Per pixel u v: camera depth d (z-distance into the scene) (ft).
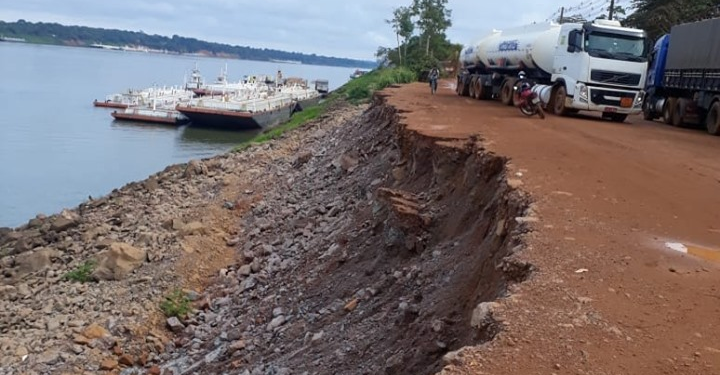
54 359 37.73
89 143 164.76
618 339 17.60
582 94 75.25
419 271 32.40
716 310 19.51
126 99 240.73
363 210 49.47
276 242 54.39
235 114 198.80
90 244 58.95
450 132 49.06
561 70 78.02
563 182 33.99
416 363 23.13
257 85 281.95
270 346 35.06
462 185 39.24
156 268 50.44
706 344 17.46
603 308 19.36
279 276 46.44
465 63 114.32
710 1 142.00
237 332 39.04
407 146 50.78
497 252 26.43
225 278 49.37
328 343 31.09
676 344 17.46
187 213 67.05
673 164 43.50
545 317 18.74
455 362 16.74
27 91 288.71
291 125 134.51
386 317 30.12
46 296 46.93
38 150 150.20
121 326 41.63
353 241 43.42
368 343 28.40
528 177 34.30
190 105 209.15
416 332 26.02
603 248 24.34
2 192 110.73
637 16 160.35
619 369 16.17
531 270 22.25
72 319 42.60
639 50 76.07
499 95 97.40
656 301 20.02
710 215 30.14
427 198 41.63
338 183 65.26
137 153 154.81
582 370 16.11
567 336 17.66
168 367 37.29
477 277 26.53
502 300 19.92
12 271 53.42
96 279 49.11
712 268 22.99
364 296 34.37
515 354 16.84
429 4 208.54
